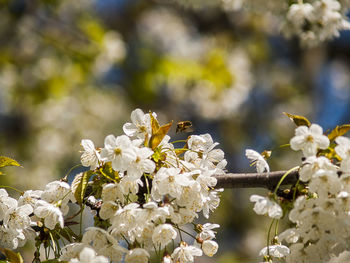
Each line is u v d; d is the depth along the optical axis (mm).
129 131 3619
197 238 3650
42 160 11867
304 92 14867
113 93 12969
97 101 12633
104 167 3400
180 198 3299
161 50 13211
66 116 12297
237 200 12469
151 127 3494
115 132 12773
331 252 3125
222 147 13641
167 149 3547
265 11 6023
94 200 3547
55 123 12242
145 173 3570
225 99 12547
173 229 3154
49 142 12062
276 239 3471
